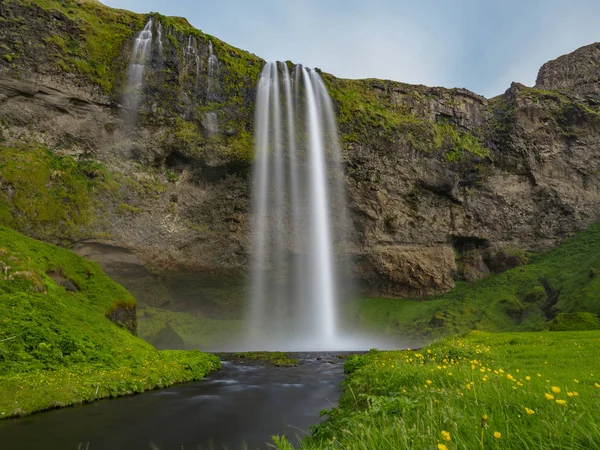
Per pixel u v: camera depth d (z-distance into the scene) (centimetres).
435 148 6744
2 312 1806
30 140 4775
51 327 1894
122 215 5094
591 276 5728
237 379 2227
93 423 1175
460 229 7050
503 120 7419
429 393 639
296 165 6016
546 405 499
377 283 6944
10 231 2772
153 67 5378
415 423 462
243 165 5678
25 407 1269
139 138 5259
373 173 6394
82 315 2280
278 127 6012
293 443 997
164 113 5297
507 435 384
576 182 7400
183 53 5625
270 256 6062
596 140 7512
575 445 343
